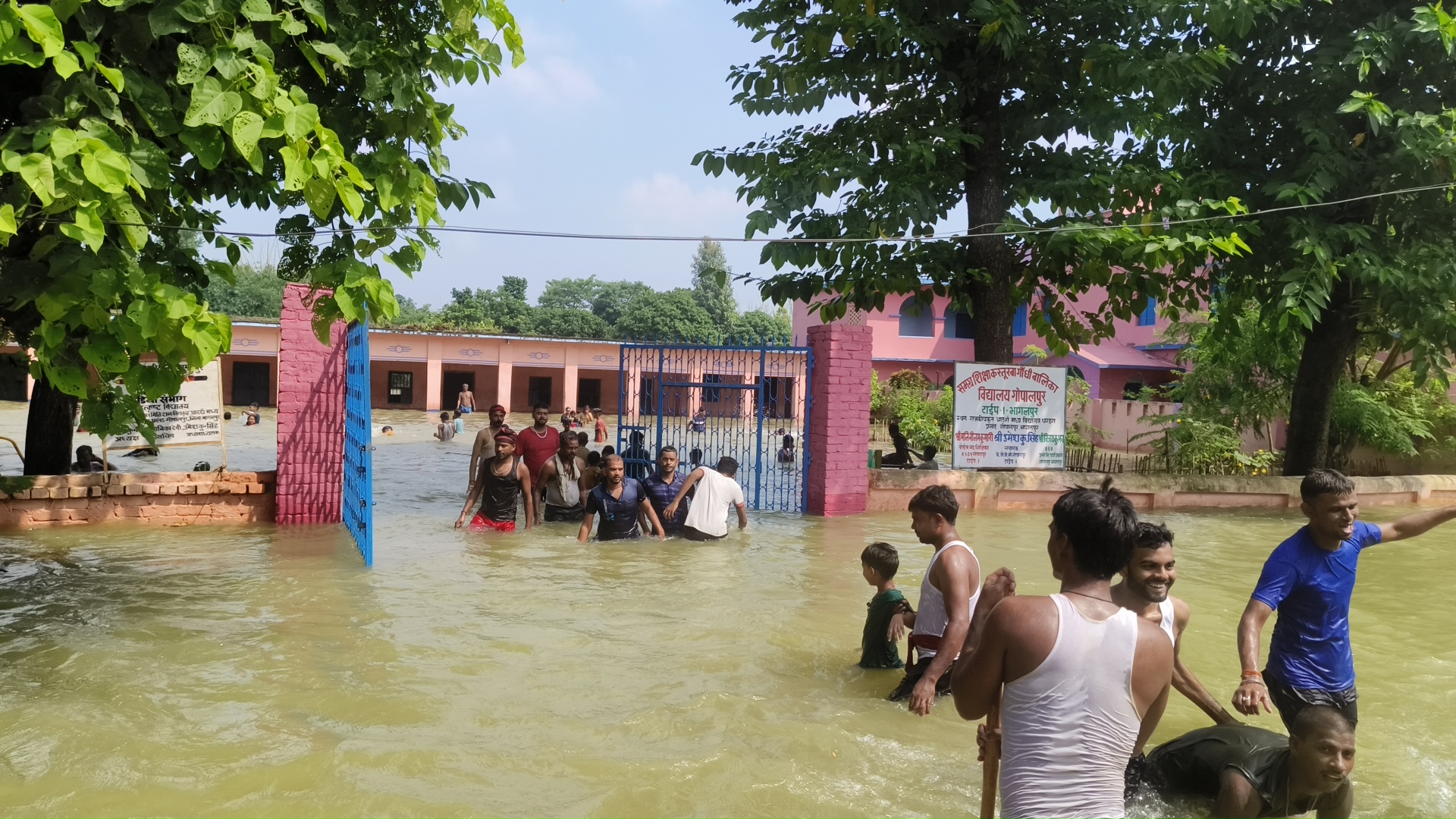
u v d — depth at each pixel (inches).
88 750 166.1
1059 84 558.9
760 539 418.0
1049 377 555.8
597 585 310.8
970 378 542.9
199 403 425.4
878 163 537.0
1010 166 581.0
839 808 153.4
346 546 364.8
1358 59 491.8
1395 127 508.4
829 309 597.6
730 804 153.1
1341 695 170.4
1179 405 944.9
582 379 1665.8
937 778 166.4
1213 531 489.7
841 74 535.2
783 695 207.6
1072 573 112.5
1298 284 492.4
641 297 2349.9
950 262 561.6
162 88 182.7
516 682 210.8
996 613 109.5
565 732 181.6
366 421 330.0
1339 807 142.5
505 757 168.6
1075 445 890.7
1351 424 716.7
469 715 189.2
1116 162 564.1
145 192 187.5
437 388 1475.1
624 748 174.2
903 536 435.8
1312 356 624.7
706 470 412.2
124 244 182.1
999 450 550.9
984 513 529.3
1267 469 706.8
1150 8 490.6
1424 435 721.6
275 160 234.5
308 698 196.1
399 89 207.3
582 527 397.1
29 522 386.3
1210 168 572.1
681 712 193.9
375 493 547.2
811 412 524.4
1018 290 608.4
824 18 511.5
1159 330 1246.9
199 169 228.2
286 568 322.7
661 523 418.3
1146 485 573.9
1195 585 344.2
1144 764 156.2
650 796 154.3
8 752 164.7
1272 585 169.8
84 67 172.9
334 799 149.8
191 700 192.9
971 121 550.3
